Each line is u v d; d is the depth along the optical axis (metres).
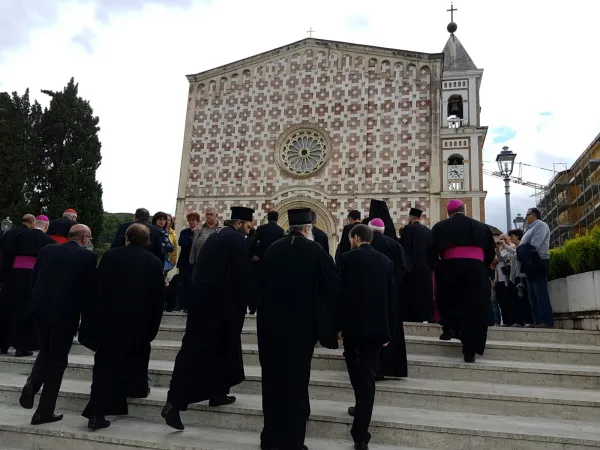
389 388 6.53
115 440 5.40
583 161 44.38
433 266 8.43
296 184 26.20
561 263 10.59
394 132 25.70
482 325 7.62
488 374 7.14
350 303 5.85
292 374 5.27
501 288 12.04
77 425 5.89
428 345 8.40
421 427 5.43
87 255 6.49
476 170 25.02
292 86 27.48
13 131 36.56
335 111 26.67
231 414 6.00
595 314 8.69
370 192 25.25
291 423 5.11
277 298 5.57
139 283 6.24
